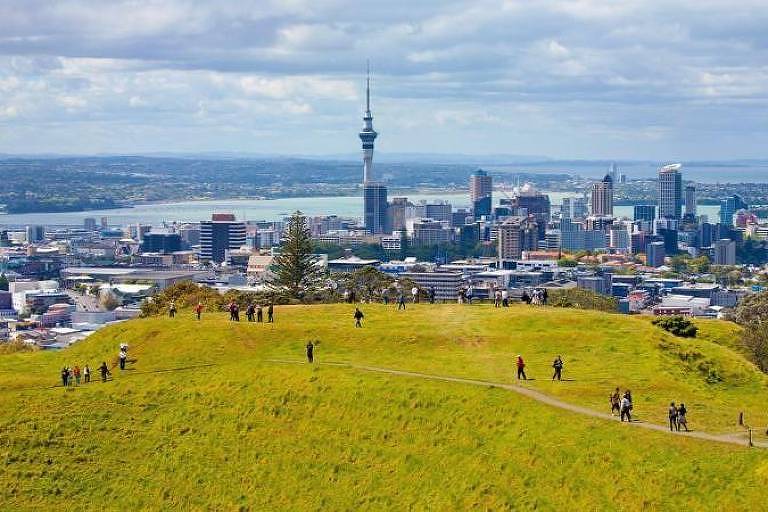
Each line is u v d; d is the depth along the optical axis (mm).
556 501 101875
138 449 126188
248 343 151625
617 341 145625
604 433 109062
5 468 122875
